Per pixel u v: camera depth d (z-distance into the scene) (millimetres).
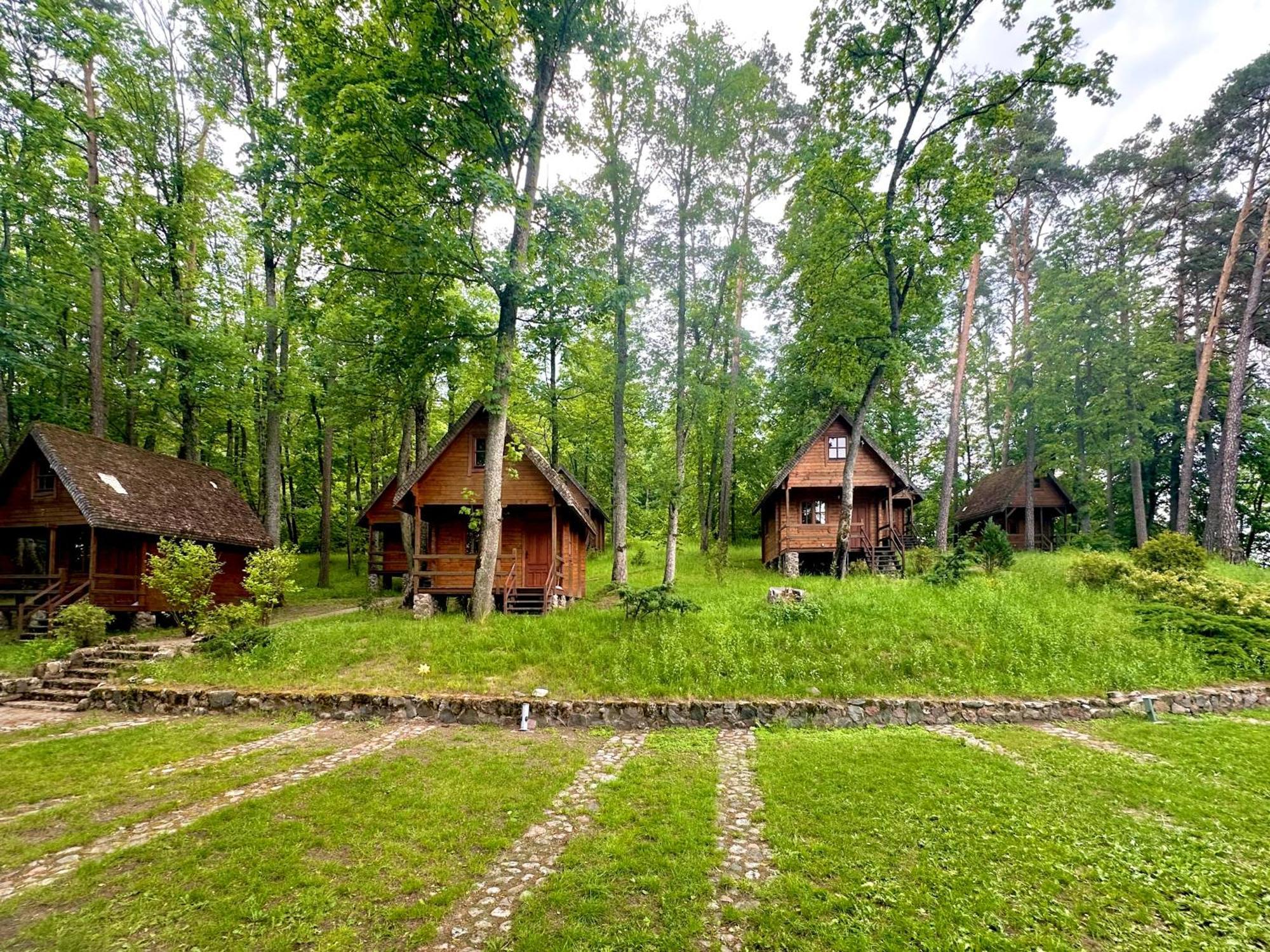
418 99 11266
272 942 3684
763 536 28141
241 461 30078
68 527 14812
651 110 18000
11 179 16141
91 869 4535
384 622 12992
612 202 19078
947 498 22469
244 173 14203
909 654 10250
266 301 21906
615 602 17188
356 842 5062
